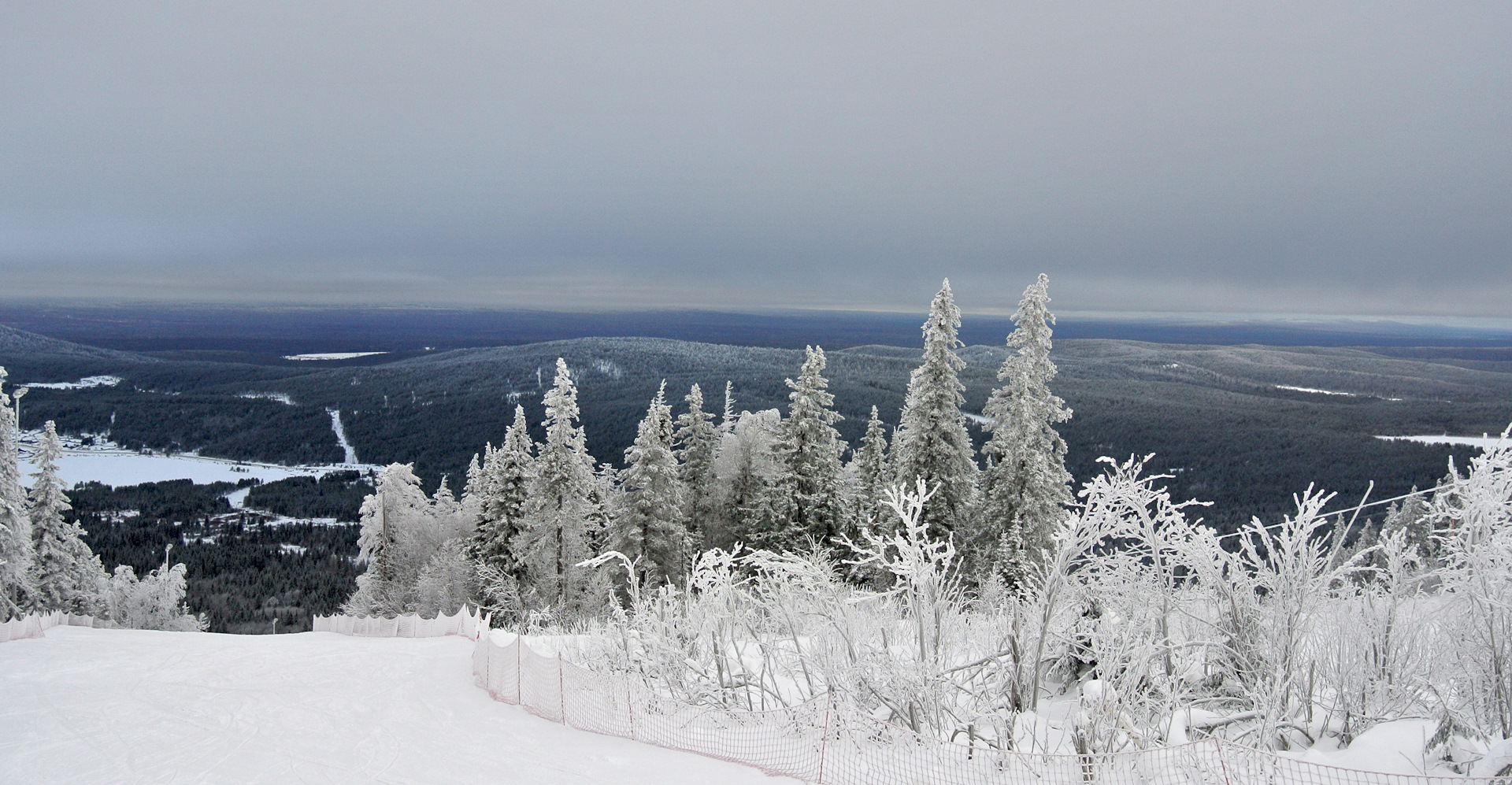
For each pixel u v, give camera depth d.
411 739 10.44
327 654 18.17
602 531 34.09
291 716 11.97
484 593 30.64
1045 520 22.03
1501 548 6.18
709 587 10.84
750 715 9.26
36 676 15.92
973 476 25.58
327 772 9.25
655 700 10.05
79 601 35.03
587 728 10.31
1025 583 9.24
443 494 43.06
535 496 29.73
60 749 10.58
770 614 10.34
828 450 28.22
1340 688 6.76
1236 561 7.47
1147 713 6.76
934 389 24.42
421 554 39.00
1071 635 8.25
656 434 28.19
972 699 7.96
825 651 8.79
